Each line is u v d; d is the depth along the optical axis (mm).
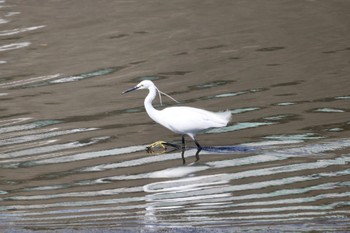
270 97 18281
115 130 16875
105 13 24844
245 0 25797
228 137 16422
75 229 12094
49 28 23641
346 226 11883
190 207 13016
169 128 15992
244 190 13711
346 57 20609
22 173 14883
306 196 13297
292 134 16250
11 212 13031
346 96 18109
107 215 12750
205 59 20906
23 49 22062
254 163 15008
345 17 23766
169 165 15125
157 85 19312
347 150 15328
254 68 20156
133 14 24625
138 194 13711
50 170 15000
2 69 20719
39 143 16266
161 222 12336
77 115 17688
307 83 19031
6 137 16578
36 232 12016
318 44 21688
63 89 19234
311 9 24672
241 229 11883
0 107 18219
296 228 11859
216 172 14672
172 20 23984
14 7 25750
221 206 13008
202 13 24578
